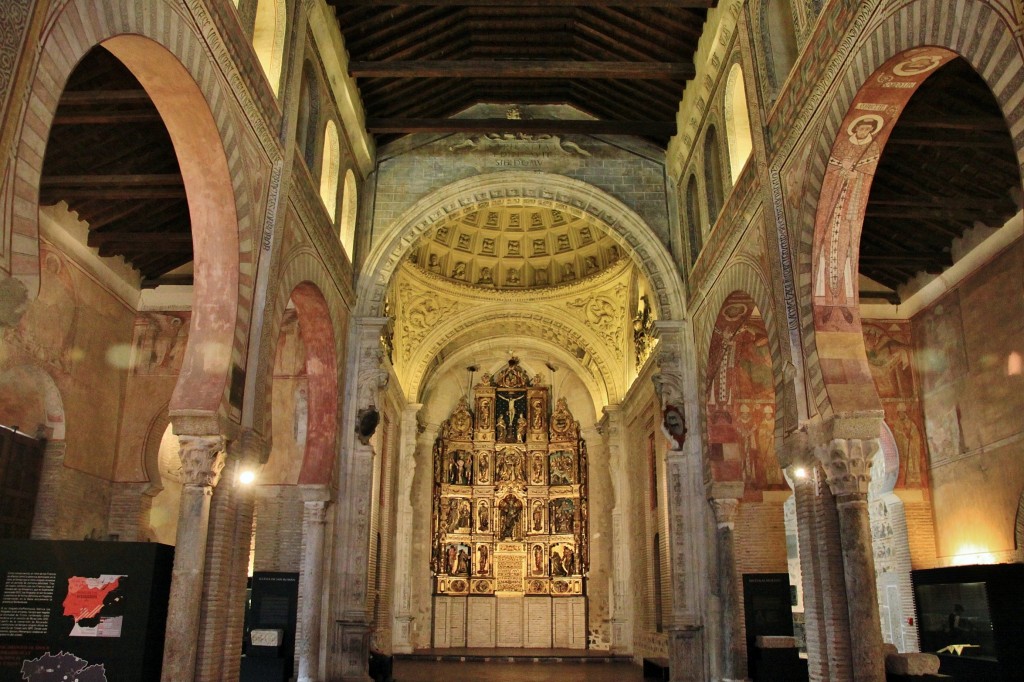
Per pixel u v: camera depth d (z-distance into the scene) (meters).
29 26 5.87
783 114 11.86
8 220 5.79
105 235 15.37
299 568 17.22
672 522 17.34
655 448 23.92
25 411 14.65
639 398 25.77
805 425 11.08
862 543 10.06
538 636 30.80
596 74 16.33
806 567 11.12
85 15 6.82
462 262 27.28
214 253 10.60
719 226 15.34
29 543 9.23
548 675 21.58
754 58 13.03
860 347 10.72
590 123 18.47
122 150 13.77
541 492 32.69
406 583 28.09
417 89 18.78
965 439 16.02
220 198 10.43
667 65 16.27
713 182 16.28
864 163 10.20
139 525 16.42
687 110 17.30
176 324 17.47
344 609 16.58
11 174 5.82
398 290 26.08
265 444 11.51
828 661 10.40
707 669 16.36
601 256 27.05
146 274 17.55
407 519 28.33
